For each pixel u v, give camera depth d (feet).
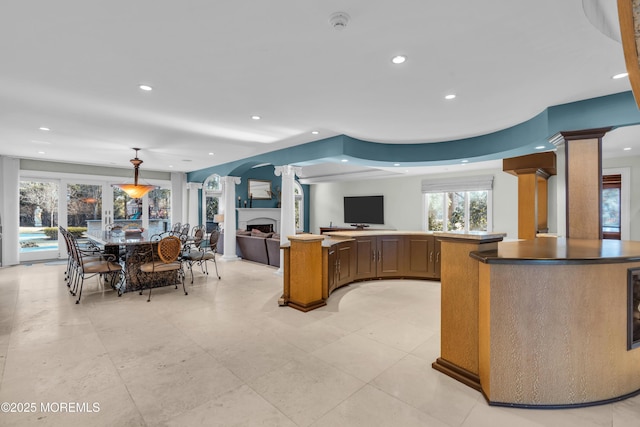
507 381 6.43
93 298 13.88
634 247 7.88
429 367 7.93
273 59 7.68
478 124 13.25
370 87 9.38
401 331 10.24
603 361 6.53
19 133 14.89
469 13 5.83
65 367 7.82
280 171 18.85
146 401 6.47
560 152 10.89
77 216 24.62
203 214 31.27
